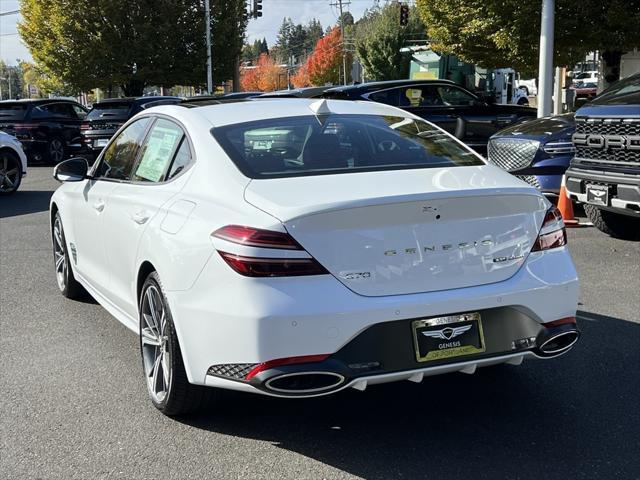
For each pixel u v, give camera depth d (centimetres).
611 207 734
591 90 3925
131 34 3375
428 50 3008
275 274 309
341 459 338
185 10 3459
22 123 1945
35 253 810
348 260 315
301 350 308
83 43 3338
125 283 435
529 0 1484
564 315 353
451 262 330
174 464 335
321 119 417
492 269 338
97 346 496
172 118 433
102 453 346
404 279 322
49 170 1833
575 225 891
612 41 1486
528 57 1692
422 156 397
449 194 326
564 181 807
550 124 957
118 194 452
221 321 318
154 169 427
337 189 333
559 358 461
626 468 325
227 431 368
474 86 2978
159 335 382
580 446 347
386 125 429
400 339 320
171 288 349
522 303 340
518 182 366
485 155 1332
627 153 714
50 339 511
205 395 364
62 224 583
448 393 412
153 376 391
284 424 375
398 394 411
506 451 343
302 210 310
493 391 414
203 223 339
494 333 336
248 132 394
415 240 324
